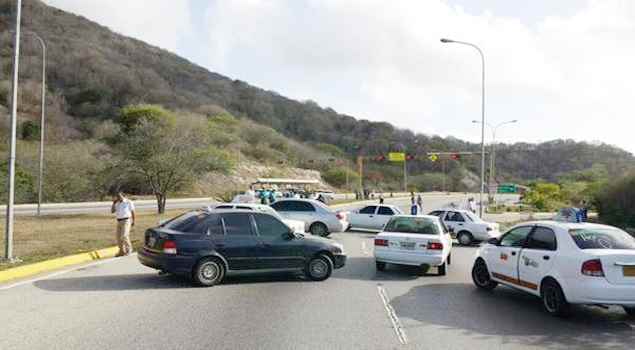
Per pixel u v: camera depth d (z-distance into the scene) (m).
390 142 142.12
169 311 8.84
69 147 55.66
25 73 101.06
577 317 9.23
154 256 11.35
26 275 12.28
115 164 36.69
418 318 8.81
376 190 112.19
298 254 12.27
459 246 23.28
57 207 42.06
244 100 151.00
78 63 112.56
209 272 11.38
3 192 41.53
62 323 7.91
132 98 112.19
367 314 8.98
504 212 57.31
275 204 24.28
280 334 7.54
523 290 10.25
